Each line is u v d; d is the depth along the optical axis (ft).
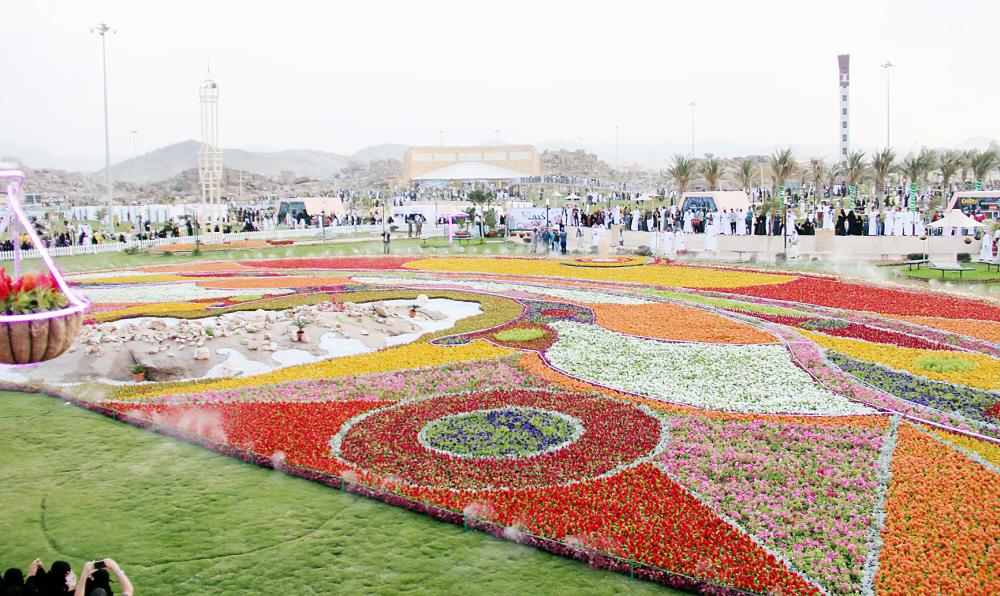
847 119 356.38
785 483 36.47
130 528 32.76
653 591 27.71
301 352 64.69
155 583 28.37
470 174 319.88
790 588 27.14
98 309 84.48
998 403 48.75
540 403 49.67
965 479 36.55
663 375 56.80
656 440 42.45
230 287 106.52
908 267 118.42
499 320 78.18
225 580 28.55
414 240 204.64
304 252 170.81
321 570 29.22
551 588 27.91
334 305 77.66
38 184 514.68
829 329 72.43
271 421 45.88
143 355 58.95
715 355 63.00
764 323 75.66
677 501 34.27
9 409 49.90
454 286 105.70
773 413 47.42
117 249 172.86
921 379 54.60
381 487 36.17
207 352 60.44
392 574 28.94
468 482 36.86
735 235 149.07
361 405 49.37
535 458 39.81
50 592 24.36
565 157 610.65
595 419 46.32
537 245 172.86
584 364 60.18
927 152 270.46
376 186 574.97
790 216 141.59
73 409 49.90
